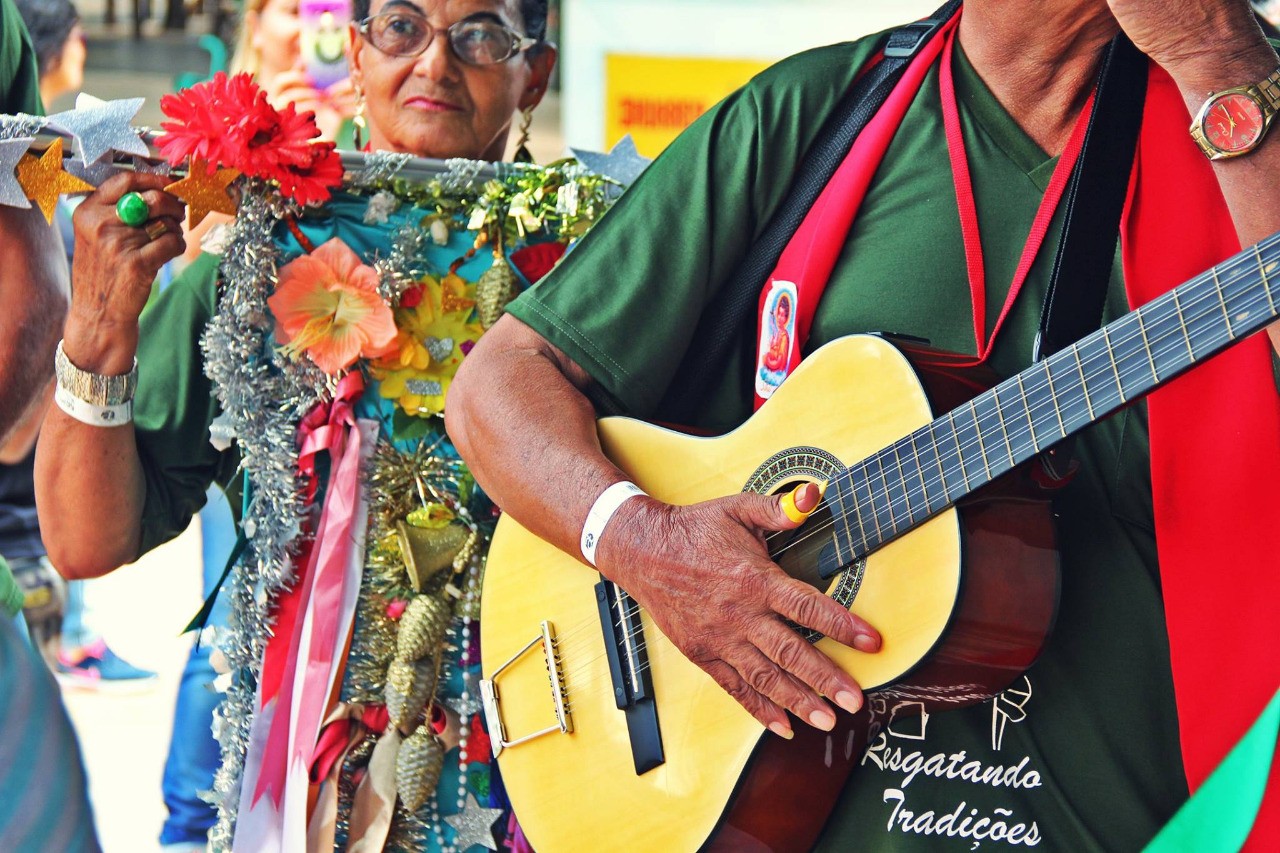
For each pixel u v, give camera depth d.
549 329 3.10
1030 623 2.42
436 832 3.68
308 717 3.62
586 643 3.07
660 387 3.11
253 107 3.58
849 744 2.67
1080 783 2.62
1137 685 2.60
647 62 4.87
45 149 3.61
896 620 2.47
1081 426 2.25
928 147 2.84
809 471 2.69
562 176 3.78
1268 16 3.48
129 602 6.84
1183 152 2.57
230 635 3.72
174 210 3.68
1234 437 2.47
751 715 2.72
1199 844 2.21
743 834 2.75
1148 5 2.31
